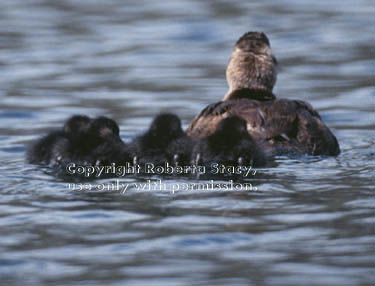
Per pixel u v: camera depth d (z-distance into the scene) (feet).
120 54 92.17
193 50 94.63
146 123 61.57
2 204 34.71
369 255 28.53
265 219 32.50
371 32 102.01
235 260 28.32
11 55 91.15
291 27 106.32
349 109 66.28
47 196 35.94
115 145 42.22
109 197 35.70
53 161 42.68
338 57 88.53
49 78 79.77
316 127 45.39
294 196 35.76
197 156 40.93
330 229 31.24
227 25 108.27
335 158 44.73
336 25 107.34
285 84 77.05
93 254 28.94
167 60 89.10
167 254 28.94
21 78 79.46
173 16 114.62
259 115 44.78
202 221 32.19
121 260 28.37
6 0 129.08
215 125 44.93
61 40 100.22
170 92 73.82
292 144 44.11
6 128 59.77
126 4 125.08
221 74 81.71
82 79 79.30
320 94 72.43
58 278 26.99
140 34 103.71
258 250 29.25
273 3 124.77
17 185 38.04
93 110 66.59
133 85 76.89
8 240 30.27
